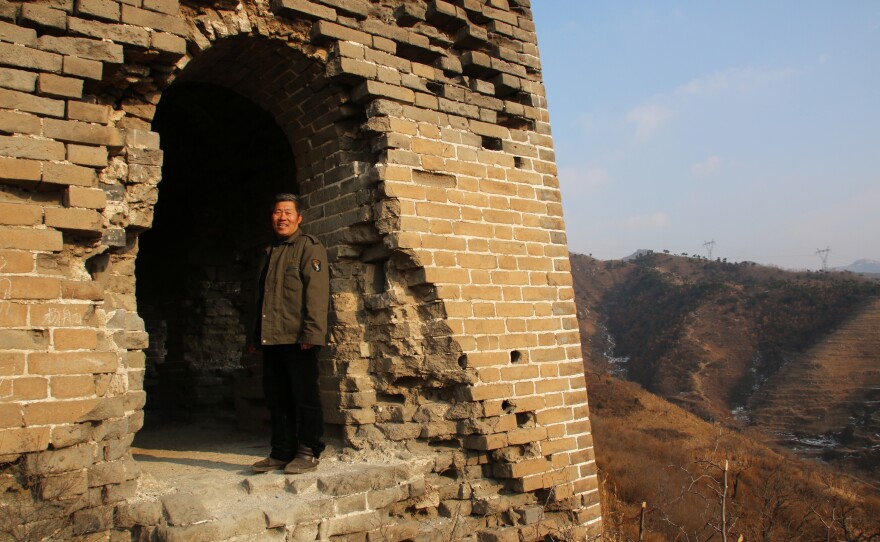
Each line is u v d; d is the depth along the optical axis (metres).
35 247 3.96
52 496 3.78
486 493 5.59
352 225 5.79
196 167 9.11
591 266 95.12
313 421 4.85
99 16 4.41
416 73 5.96
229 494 4.43
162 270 10.42
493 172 6.27
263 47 5.55
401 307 5.70
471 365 5.62
